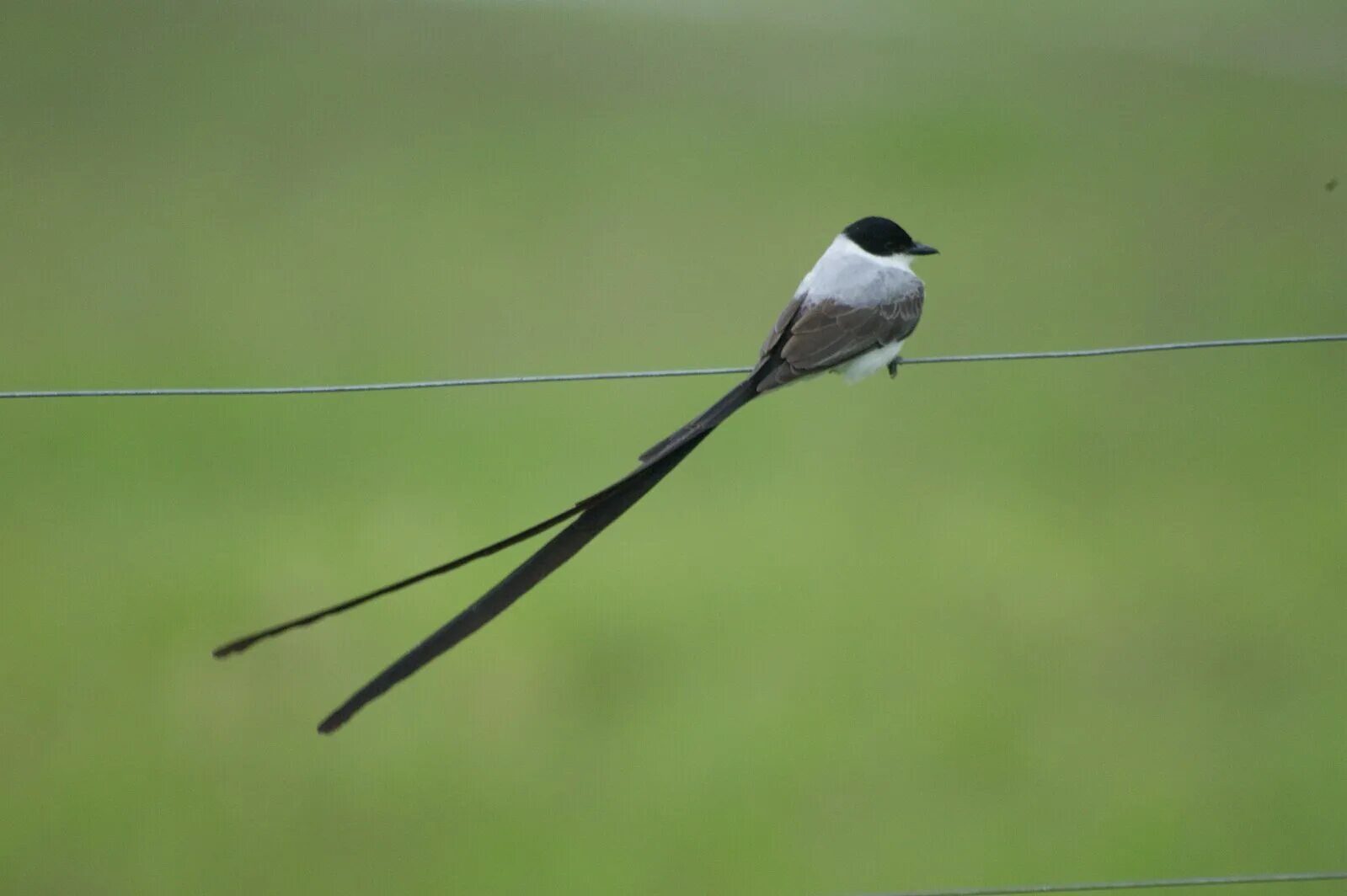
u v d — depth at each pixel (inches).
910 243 357.4
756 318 697.0
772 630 498.0
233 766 450.6
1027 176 922.1
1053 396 658.8
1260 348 694.5
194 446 601.6
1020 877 407.5
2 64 1059.3
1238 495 571.8
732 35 1277.1
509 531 539.2
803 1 1373.0
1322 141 1002.1
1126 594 513.7
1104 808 430.3
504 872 412.5
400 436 610.9
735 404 288.8
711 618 497.7
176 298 728.3
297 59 1118.4
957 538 546.3
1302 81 1181.1
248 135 964.6
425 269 764.6
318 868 412.8
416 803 439.5
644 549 535.2
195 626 498.9
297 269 763.4
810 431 622.2
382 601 504.7
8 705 466.9
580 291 738.8
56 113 979.3
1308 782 438.9
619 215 843.4
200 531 543.5
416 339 679.7
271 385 646.5
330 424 625.0
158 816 432.5
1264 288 749.9
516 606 505.7
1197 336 699.4
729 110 1056.8
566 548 241.9
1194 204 879.7
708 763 449.1
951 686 475.8
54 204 842.8
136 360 666.8
